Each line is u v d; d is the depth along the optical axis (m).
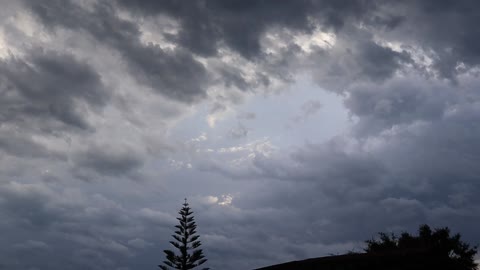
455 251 34.41
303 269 19.28
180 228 53.72
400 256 18.14
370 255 18.30
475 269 32.88
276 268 20.30
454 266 18.64
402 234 40.25
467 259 33.44
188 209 54.66
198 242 53.22
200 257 52.75
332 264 18.69
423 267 18.12
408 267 18.00
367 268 18.11
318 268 18.88
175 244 53.12
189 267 52.22
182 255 52.53
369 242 40.94
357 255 18.66
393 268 17.97
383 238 40.72
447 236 36.09
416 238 38.41
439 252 18.58
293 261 20.17
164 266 52.25
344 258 18.59
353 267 18.28
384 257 18.12
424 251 18.34
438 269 18.31
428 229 37.78
